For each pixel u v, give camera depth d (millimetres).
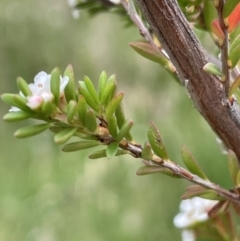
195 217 267
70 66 204
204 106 214
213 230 267
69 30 1088
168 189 809
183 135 775
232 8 202
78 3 293
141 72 926
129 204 822
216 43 242
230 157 216
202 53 211
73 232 847
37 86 201
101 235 812
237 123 215
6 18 1115
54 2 1114
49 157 982
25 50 1116
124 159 867
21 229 896
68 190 893
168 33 209
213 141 737
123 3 242
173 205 794
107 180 860
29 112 198
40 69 1117
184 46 210
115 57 986
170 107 847
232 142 217
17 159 1021
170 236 775
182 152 220
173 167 217
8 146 1052
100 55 1019
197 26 242
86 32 1057
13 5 1124
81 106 201
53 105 199
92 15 301
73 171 910
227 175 693
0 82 1114
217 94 213
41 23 1109
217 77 212
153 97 885
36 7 1115
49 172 941
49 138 1008
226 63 207
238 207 228
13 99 197
